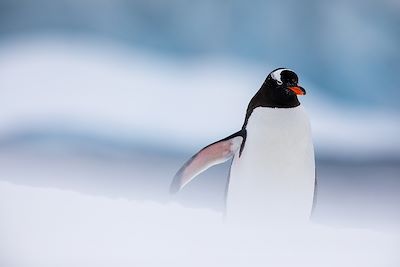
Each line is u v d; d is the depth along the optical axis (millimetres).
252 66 79938
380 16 79000
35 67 75875
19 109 64812
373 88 77625
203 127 65000
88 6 82188
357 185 38438
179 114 68500
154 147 53812
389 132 65250
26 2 81000
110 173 37688
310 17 79500
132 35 83438
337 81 78125
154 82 76500
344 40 79188
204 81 77438
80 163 41406
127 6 83062
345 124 67750
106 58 80062
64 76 75188
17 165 37094
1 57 77750
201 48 82188
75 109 65688
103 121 62312
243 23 81500
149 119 65812
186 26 82875
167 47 83125
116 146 52438
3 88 70688
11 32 80625
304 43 80188
